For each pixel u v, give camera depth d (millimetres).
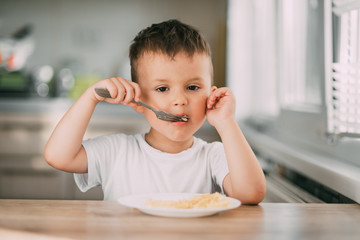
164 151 1140
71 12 3721
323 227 729
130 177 1105
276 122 2197
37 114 2885
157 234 660
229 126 1020
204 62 1049
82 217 758
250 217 789
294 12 1907
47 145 1027
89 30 3730
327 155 1485
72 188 2842
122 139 1163
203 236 655
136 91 987
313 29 1657
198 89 1040
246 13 2893
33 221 726
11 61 3621
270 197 1455
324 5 1478
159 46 1021
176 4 3740
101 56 3742
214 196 858
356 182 972
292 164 1528
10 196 2859
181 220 750
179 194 939
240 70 3000
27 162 2869
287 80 2055
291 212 841
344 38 1378
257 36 2598
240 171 967
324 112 1506
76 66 3719
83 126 1021
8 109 2955
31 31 3686
